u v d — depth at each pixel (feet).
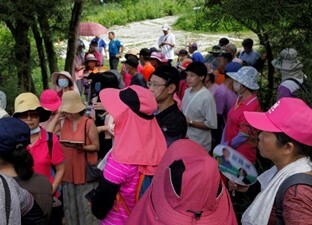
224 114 16.97
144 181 8.37
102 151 15.97
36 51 32.94
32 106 11.06
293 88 12.76
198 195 5.69
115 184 8.30
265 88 18.20
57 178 11.64
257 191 11.78
